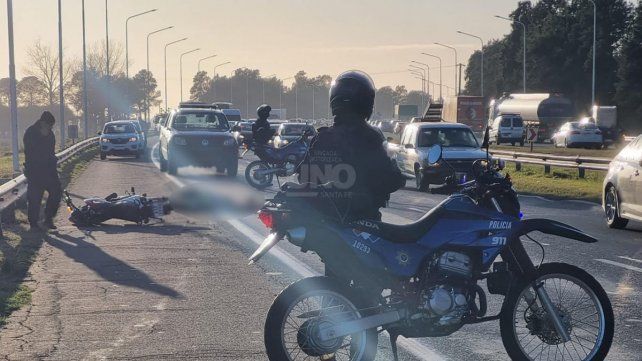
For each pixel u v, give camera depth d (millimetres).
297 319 10977
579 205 31922
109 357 10992
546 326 10164
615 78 159750
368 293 9633
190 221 25656
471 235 9758
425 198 34281
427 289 9656
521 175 47781
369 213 9844
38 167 23891
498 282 10148
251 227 24266
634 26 141375
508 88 193625
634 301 14352
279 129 66688
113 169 53844
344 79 9852
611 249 20375
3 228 24172
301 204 9578
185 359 10875
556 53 164375
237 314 13438
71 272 17203
